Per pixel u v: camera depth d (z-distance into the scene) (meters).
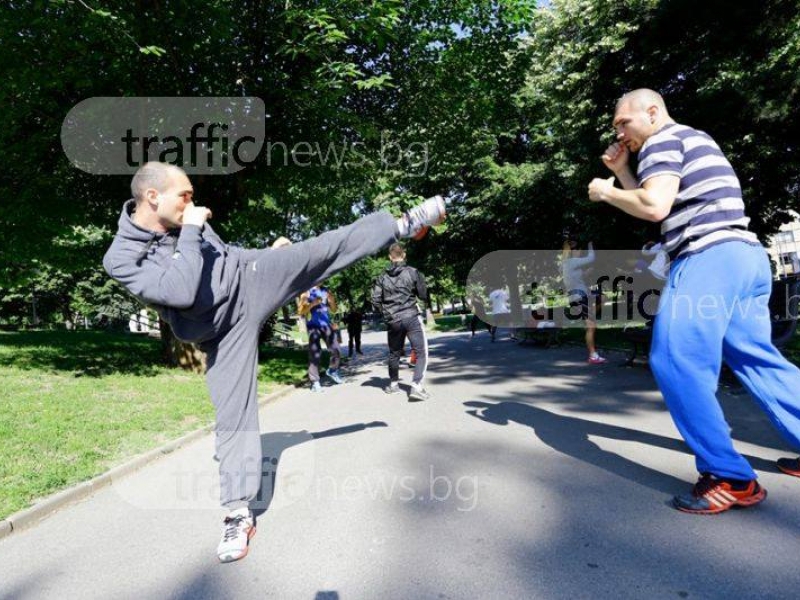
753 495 2.61
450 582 2.17
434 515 2.83
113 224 10.33
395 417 5.36
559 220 19.73
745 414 4.35
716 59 10.25
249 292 2.65
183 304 2.32
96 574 2.47
